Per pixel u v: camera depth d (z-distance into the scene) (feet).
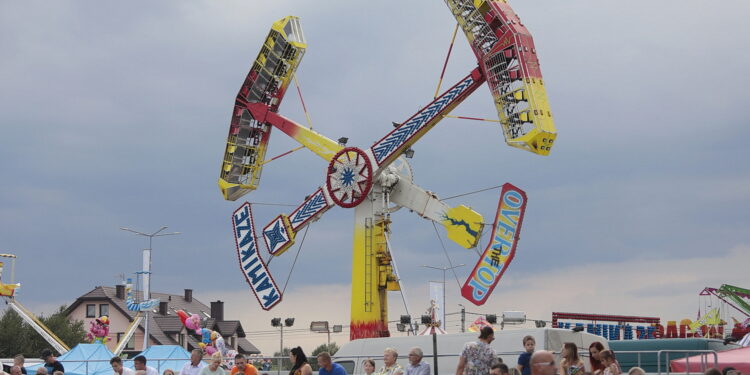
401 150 163.43
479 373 61.41
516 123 148.25
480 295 150.00
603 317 164.25
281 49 184.44
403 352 89.40
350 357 93.97
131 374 76.79
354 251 168.45
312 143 179.63
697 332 214.90
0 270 220.23
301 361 66.64
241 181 190.29
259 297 182.60
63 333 274.36
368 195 168.45
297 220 180.96
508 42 148.46
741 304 223.30
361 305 164.76
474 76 155.53
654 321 173.27
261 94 189.78
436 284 173.99
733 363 74.02
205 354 167.22
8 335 260.83
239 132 191.21
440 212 160.35
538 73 146.61
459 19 155.84
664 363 100.42
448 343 85.97
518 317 117.60
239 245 187.21
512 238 149.07
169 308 339.16
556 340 79.00
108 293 313.73
